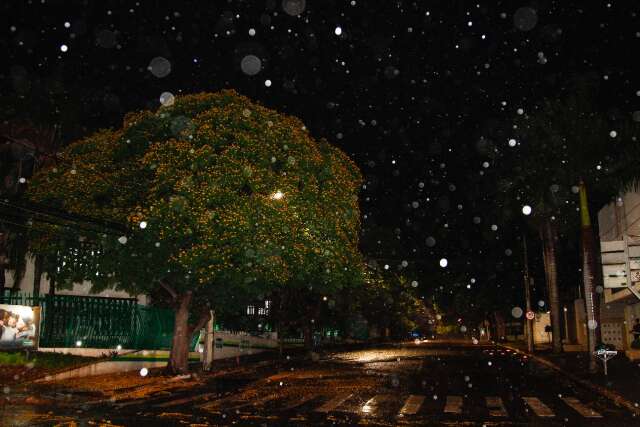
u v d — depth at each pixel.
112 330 26.66
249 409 15.61
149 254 22.94
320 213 26.06
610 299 36.31
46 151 26.58
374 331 81.38
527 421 13.85
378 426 13.09
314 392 19.47
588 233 25.66
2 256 26.61
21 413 14.57
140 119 24.33
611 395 17.89
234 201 22.66
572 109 26.39
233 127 24.06
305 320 44.03
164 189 22.75
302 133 27.03
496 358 37.41
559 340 39.00
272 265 23.27
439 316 108.38
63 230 23.03
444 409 15.62
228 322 45.78
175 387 21.06
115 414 14.62
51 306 24.64
